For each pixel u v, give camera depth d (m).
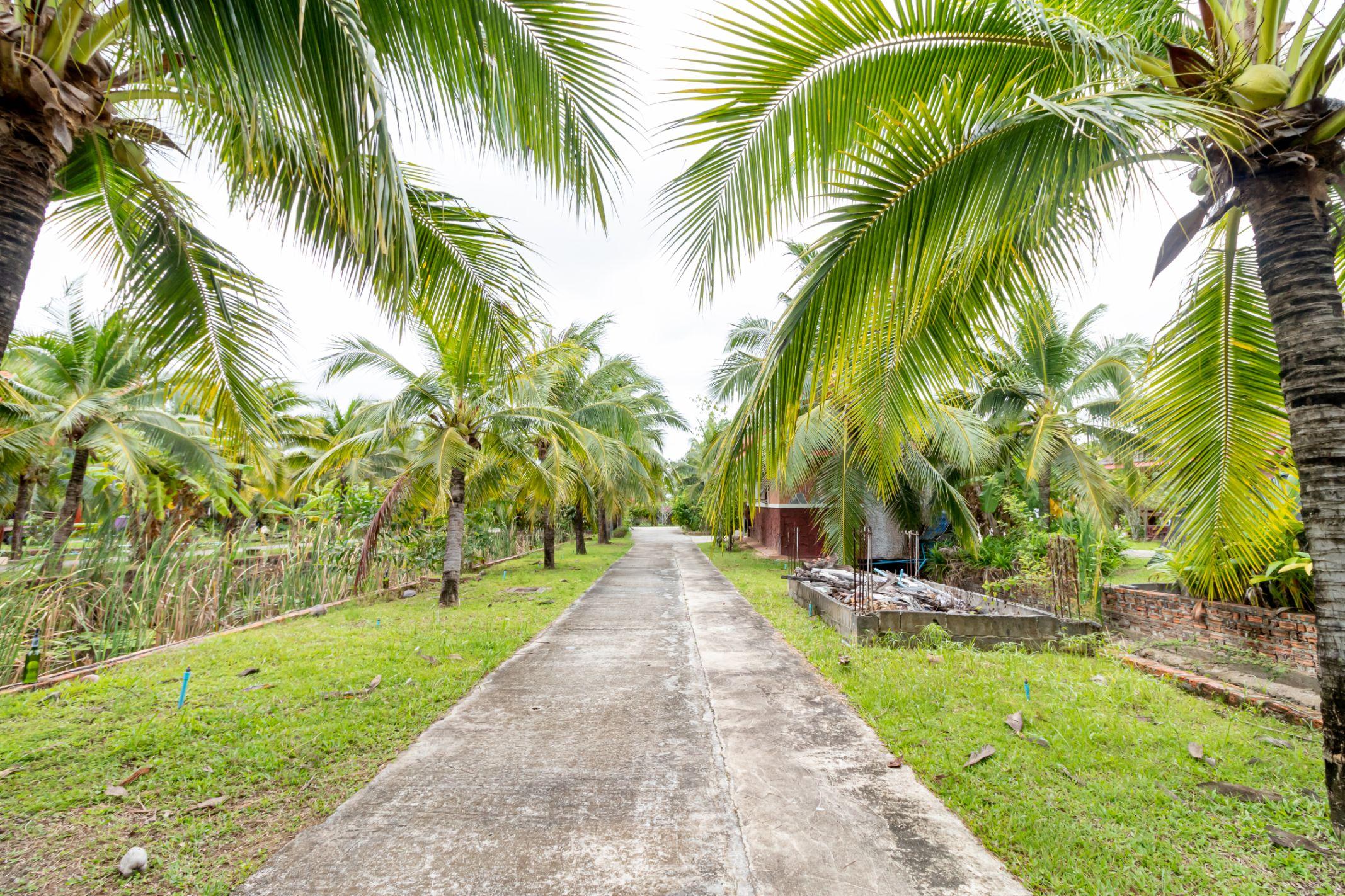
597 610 8.42
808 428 8.98
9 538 12.73
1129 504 11.37
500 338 5.35
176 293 4.05
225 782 3.02
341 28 2.38
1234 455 3.59
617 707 4.19
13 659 4.98
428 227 4.56
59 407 9.09
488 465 10.97
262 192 3.75
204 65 2.25
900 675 4.82
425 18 2.93
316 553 9.38
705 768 3.18
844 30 2.77
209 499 13.10
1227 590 5.15
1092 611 6.38
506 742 3.54
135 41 2.23
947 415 9.43
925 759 3.24
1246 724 3.69
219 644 6.17
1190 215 2.92
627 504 18.42
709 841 2.48
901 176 2.61
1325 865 2.25
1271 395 3.38
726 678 4.93
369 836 2.54
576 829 2.58
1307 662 4.34
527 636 6.55
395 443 10.02
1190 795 2.83
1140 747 3.36
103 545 6.59
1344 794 2.46
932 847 2.44
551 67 3.29
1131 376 11.09
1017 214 2.51
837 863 2.33
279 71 2.32
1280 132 2.43
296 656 5.61
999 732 3.61
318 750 3.39
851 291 2.79
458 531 9.28
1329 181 2.54
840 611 6.75
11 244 2.24
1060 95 2.44
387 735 3.64
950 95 2.47
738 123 3.12
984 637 5.95
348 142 2.57
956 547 11.97
